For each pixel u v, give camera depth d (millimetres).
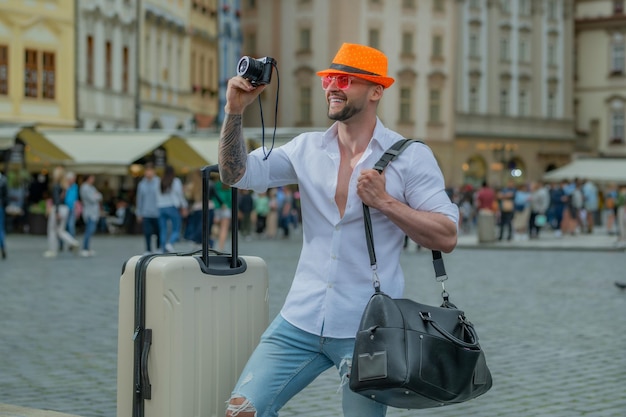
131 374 5074
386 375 4398
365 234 4840
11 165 37562
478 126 81188
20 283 18109
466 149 80188
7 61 43188
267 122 76312
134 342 5000
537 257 28156
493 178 81688
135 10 52625
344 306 4820
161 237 24406
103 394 8703
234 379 5199
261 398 4867
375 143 4914
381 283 4828
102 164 38594
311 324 4855
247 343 5262
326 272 4863
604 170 69375
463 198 55031
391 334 4453
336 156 4934
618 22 89562
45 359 10359
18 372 9641
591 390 9102
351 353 4820
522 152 83875
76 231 39906
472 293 17453
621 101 90000
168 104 57750
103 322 13094
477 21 81125
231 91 4797
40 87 44688
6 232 37625
